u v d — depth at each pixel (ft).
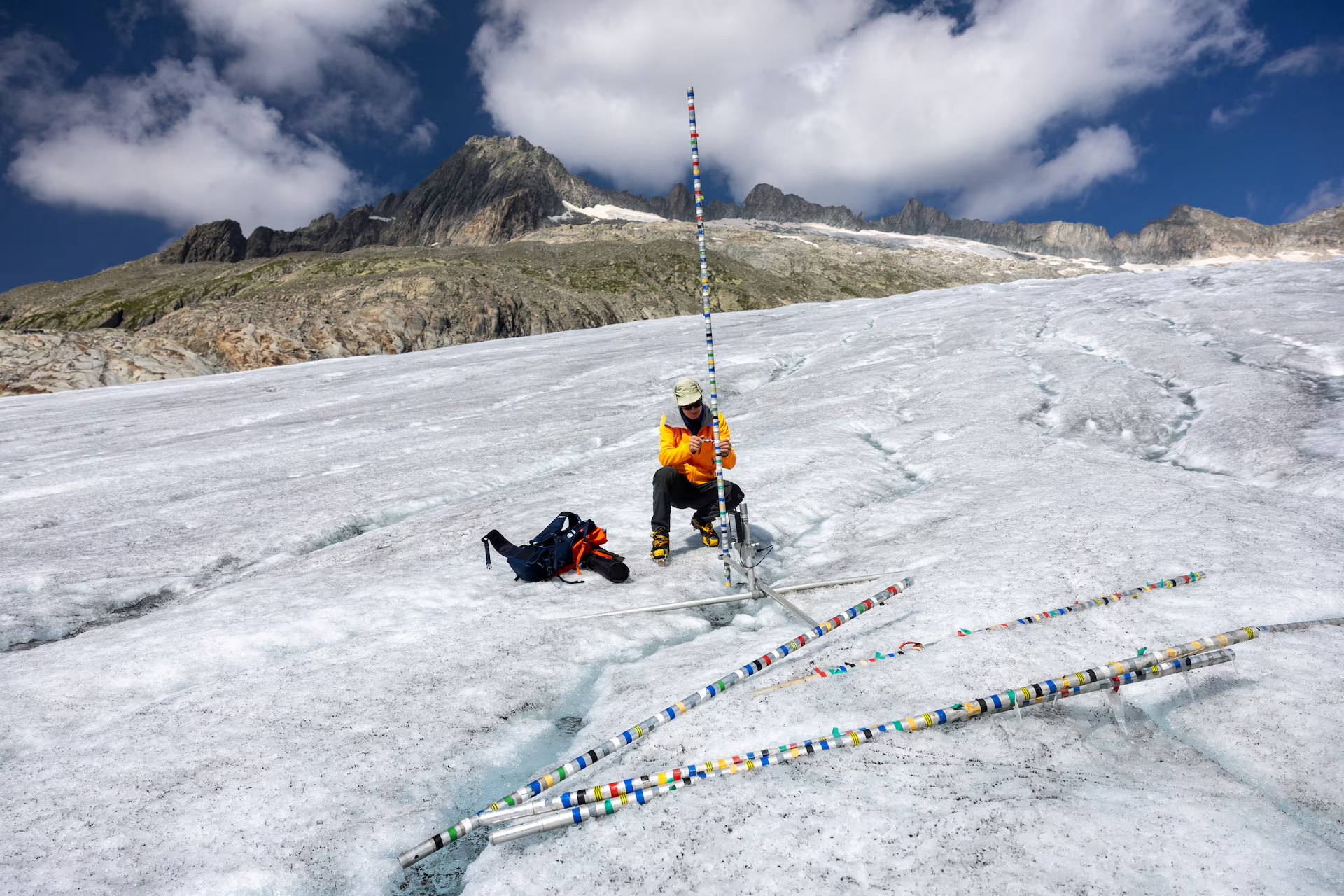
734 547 23.88
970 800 10.17
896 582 18.52
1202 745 11.34
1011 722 12.02
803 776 11.09
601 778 11.91
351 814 11.68
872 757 11.37
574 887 9.52
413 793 12.30
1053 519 21.98
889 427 43.47
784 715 12.80
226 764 13.10
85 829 11.48
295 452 52.03
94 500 40.83
